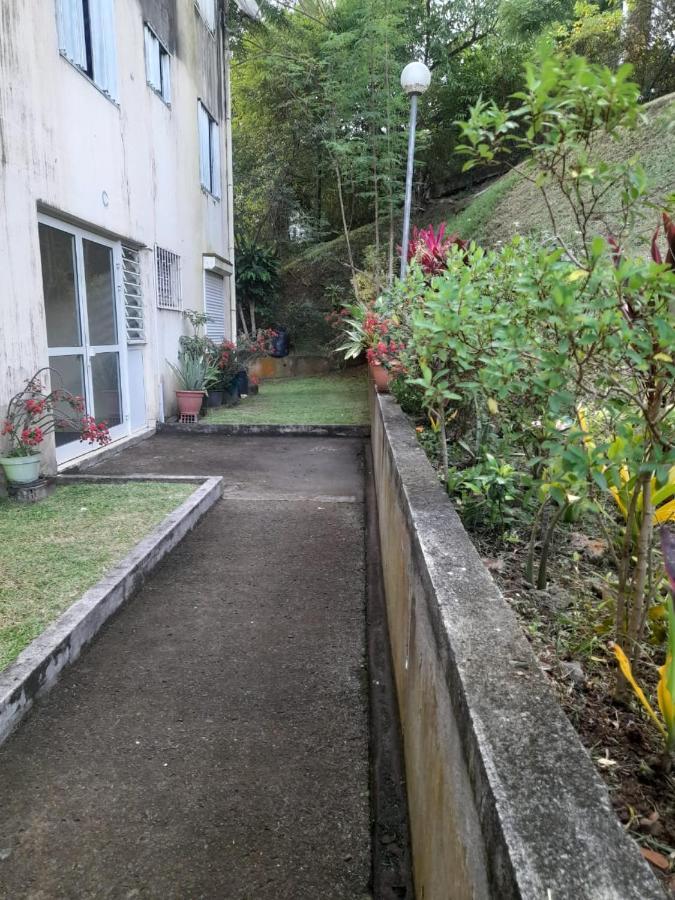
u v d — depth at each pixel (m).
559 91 1.58
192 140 10.17
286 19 16.19
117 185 7.05
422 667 1.73
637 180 1.64
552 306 1.57
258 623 3.33
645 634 1.92
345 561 4.18
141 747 2.35
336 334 16.47
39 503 4.96
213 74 11.62
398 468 2.82
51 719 2.51
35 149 5.31
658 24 12.03
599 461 1.64
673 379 1.47
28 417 5.04
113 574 3.54
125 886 1.77
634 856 0.80
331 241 18.56
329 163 15.62
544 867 0.78
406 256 6.84
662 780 1.39
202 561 4.16
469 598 1.51
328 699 2.66
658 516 2.03
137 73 7.66
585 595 2.26
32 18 5.25
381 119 12.92
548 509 2.80
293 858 1.87
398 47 13.73
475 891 0.97
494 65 15.75
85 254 6.68
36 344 5.34
